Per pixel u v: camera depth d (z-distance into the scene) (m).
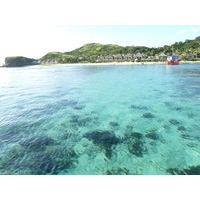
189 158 6.66
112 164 6.32
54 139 8.29
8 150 7.28
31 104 14.69
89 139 8.26
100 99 15.79
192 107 12.96
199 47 99.44
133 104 14.01
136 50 133.12
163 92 18.22
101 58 122.50
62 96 17.48
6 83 29.86
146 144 7.73
